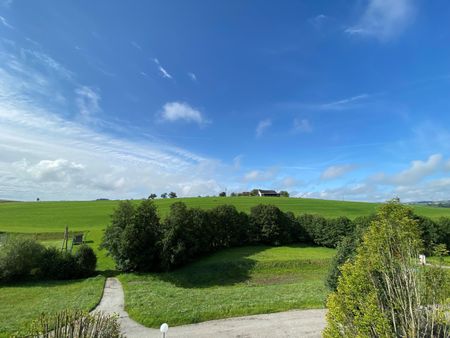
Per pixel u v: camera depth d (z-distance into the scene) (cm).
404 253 772
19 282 2661
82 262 2853
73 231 4844
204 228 4094
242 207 7362
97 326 611
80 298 1958
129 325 1410
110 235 3216
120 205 3378
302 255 4088
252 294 1941
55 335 557
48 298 2025
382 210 853
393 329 708
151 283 2662
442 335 707
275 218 5031
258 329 1311
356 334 752
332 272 1752
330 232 4944
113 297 2028
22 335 587
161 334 1291
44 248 2962
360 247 872
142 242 3161
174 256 3241
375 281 780
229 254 4141
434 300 720
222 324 1386
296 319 1424
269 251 4397
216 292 2061
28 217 6322
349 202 8650
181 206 3828
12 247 2728
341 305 797
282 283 3005
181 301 1747
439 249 782
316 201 8750
